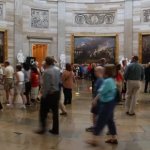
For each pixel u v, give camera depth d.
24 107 13.73
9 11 28.44
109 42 32.56
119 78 13.82
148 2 30.64
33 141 8.39
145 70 20.14
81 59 32.88
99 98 7.95
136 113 12.77
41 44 31.45
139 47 31.12
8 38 28.36
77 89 22.22
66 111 13.06
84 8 32.88
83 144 8.16
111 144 8.20
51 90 8.86
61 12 32.41
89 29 32.91
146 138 8.86
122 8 32.12
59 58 32.22
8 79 14.55
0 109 13.14
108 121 8.09
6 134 9.09
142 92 20.42
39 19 31.33
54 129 9.19
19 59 28.38
